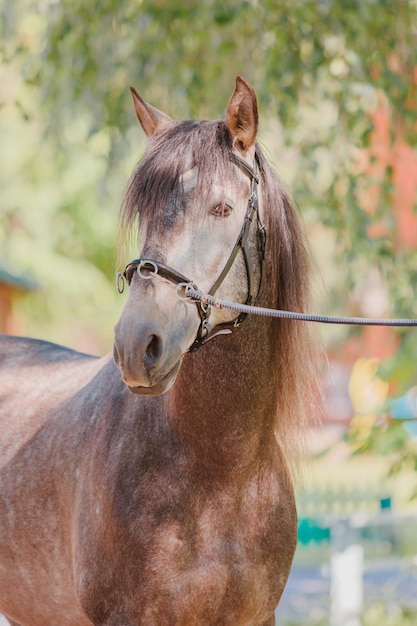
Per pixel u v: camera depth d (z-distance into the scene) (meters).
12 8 12.06
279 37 10.78
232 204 4.88
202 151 4.82
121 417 5.39
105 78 11.58
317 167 11.00
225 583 5.14
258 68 11.10
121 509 5.11
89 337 32.72
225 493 5.16
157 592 5.04
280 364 5.33
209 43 11.22
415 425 9.09
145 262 4.66
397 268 10.71
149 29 11.41
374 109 11.30
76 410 5.82
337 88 11.08
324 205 10.97
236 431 5.13
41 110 12.58
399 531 12.90
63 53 11.61
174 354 4.63
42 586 5.75
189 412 5.12
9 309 23.19
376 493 14.87
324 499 14.91
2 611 6.49
